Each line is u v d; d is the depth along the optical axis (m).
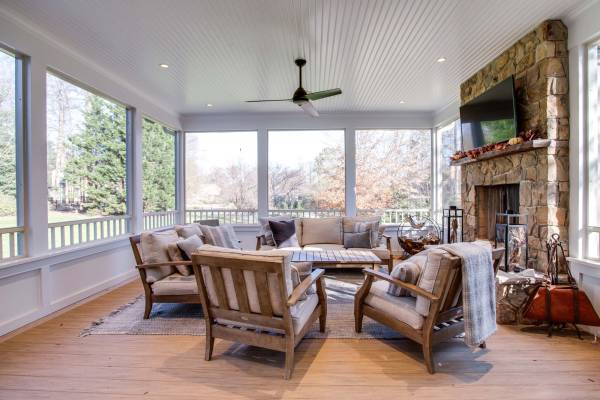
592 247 2.57
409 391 1.73
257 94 4.63
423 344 1.92
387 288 2.35
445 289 1.84
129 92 4.19
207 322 2.05
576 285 2.52
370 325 2.61
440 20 2.66
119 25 2.70
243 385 1.79
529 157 2.96
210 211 6.06
